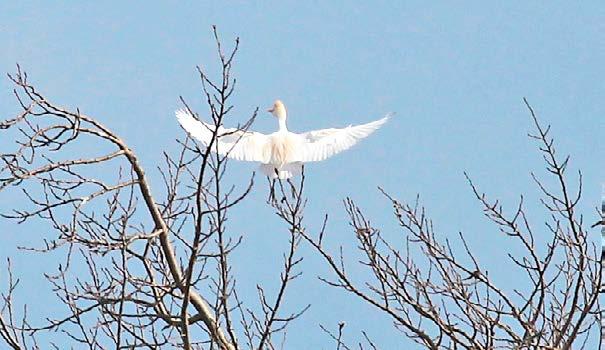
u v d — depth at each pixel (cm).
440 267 1530
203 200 1459
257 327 1497
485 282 1519
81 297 1517
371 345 1512
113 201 1519
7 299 1523
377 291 1516
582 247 1465
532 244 1509
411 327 1505
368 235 1530
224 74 1408
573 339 1439
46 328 1514
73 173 1516
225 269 1453
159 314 1516
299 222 1445
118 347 1472
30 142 1500
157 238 1537
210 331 1536
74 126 1521
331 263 1520
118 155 1541
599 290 1436
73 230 1494
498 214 1521
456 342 1478
